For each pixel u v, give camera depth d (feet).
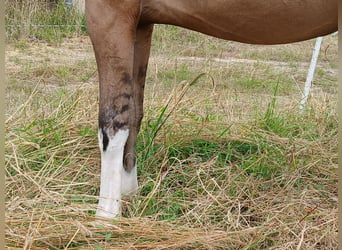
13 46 23.71
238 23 7.55
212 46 25.95
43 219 7.55
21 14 25.76
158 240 7.44
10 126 11.08
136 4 7.52
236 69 21.11
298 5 7.11
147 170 10.03
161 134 11.23
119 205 8.07
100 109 7.98
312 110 13.99
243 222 8.51
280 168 10.37
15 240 7.05
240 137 11.76
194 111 13.12
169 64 20.04
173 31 25.72
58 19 27.25
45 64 19.86
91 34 7.74
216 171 10.05
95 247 7.07
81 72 19.66
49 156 10.21
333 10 7.07
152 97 13.26
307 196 9.30
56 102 13.05
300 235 7.58
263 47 27.81
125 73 7.82
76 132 11.26
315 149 11.41
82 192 9.20
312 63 15.94
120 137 7.97
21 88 16.43
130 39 7.72
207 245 7.25
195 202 8.62
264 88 18.60
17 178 9.18
